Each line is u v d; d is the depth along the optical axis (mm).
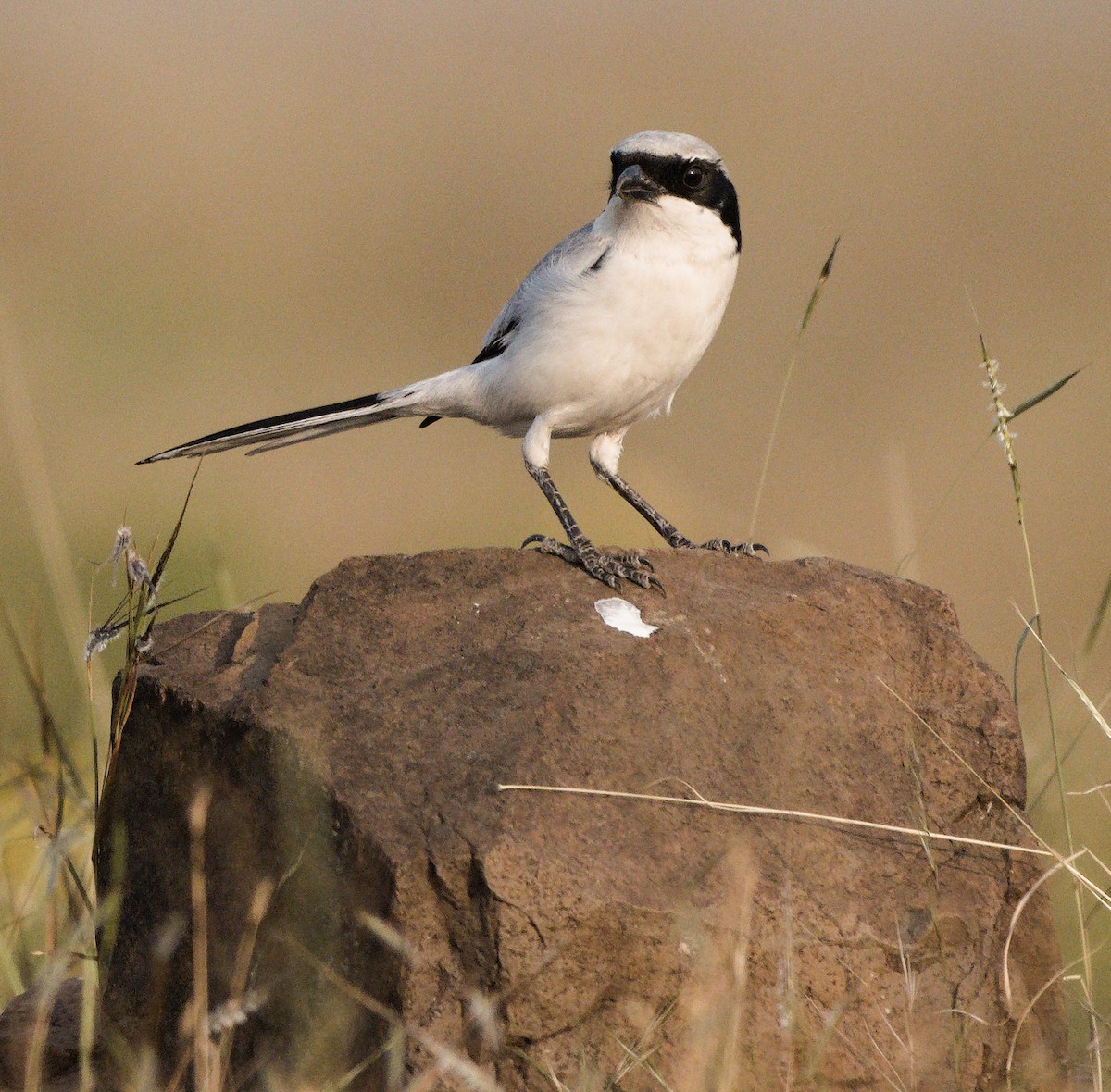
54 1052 8336
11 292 33312
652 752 7816
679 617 8570
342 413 11414
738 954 6992
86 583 18422
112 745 8422
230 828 7941
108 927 8391
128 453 24891
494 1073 7164
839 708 8297
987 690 8648
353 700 7992
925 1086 7652
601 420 11148
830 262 11039
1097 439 29797
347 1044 7371
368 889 7297
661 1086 7223
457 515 23562
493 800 7414
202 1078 7352
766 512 26312
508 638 8383
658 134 10664
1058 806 10680
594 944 7180
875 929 7668
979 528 25859
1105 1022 8289
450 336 36781
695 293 10586
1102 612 11141
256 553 21172
